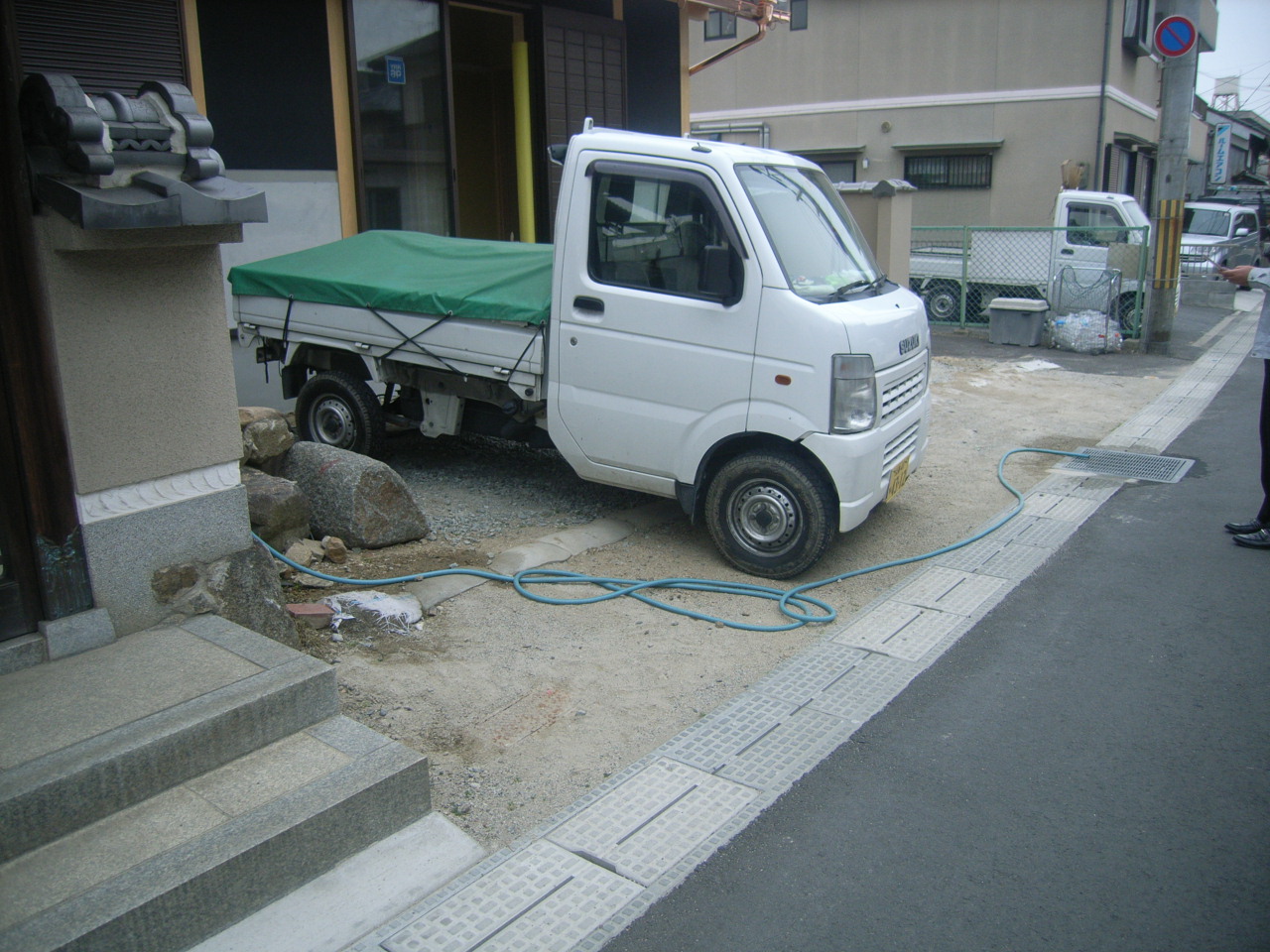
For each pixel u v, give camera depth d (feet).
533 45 35.88
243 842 9.87
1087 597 18.12
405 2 31.22
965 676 15.14
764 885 10.52
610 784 12.24
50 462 12.18
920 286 52.01
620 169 18.85
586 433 20.03
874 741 13.30
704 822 11.53
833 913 10.10
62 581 12.46
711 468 19.58
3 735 10.64
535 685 14.93
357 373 25.07
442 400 22.99
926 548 20.83
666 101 41.55
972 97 69.72
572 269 19.45
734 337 18.04
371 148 30.91
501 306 20.26
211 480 13.96
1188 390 36.50
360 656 15.62
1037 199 69.10
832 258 19.62
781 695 14.52
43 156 11.57
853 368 17.39
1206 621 17.03
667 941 9.71
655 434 19.22
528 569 19.10
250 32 26.76
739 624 17.01
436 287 21.71
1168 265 43.52
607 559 20.07
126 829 10.13
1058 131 67.62
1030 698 14.47
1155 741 13.30
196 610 13.69
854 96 73.82
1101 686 14.80
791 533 18.54
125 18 23.40
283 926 9.82
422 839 11.17
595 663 15.66
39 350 11.94
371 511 19.75
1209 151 110.73
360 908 10.11
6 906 8.99
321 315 23.62
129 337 12.75
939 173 72.02
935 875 10.67
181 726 10.83
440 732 13.60
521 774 12.67
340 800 10.61
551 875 10.62
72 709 11.19
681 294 18.53
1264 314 19.90
